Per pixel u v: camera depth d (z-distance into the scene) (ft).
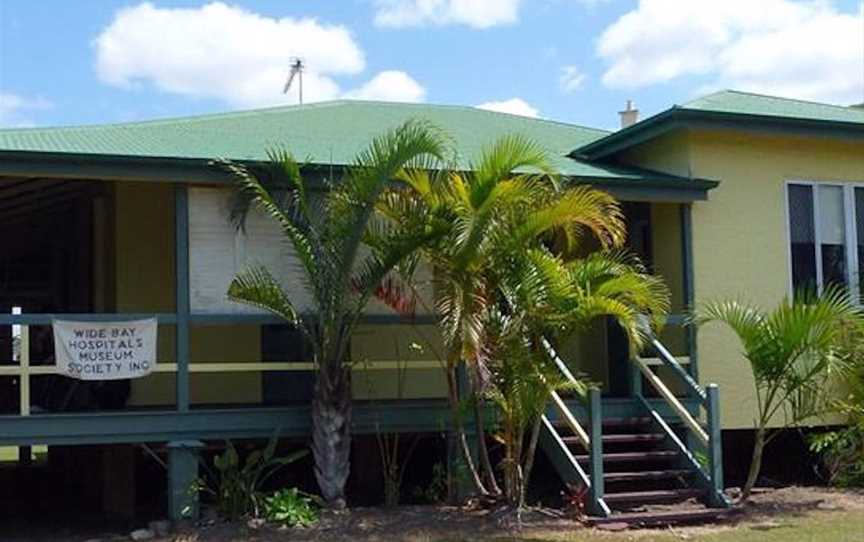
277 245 44.47
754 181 52.95
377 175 39.65
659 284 44.93
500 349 40.16
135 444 44.32
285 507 40.50
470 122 63.16
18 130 49.73
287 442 49.80
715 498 43.39
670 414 48.70
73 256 59.82
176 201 42.98
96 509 51.37
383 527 39.93
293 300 44.45
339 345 41.93
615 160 56.29
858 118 55.11
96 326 41.70
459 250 38.99
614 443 46.65
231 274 43.88
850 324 44.04
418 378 51.47
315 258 41.39
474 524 40.45
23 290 69.21
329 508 42.01
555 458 44.34
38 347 58.03
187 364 42.68
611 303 39.63
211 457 49.90
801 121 52.19
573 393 47.01
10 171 40.06
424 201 39.99
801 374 45.98
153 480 52.49
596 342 56.85
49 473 66.44
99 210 53.42
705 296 51.31
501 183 39.14
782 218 53.31
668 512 41.73
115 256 50.47
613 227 41.01
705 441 44.52
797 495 48.08
